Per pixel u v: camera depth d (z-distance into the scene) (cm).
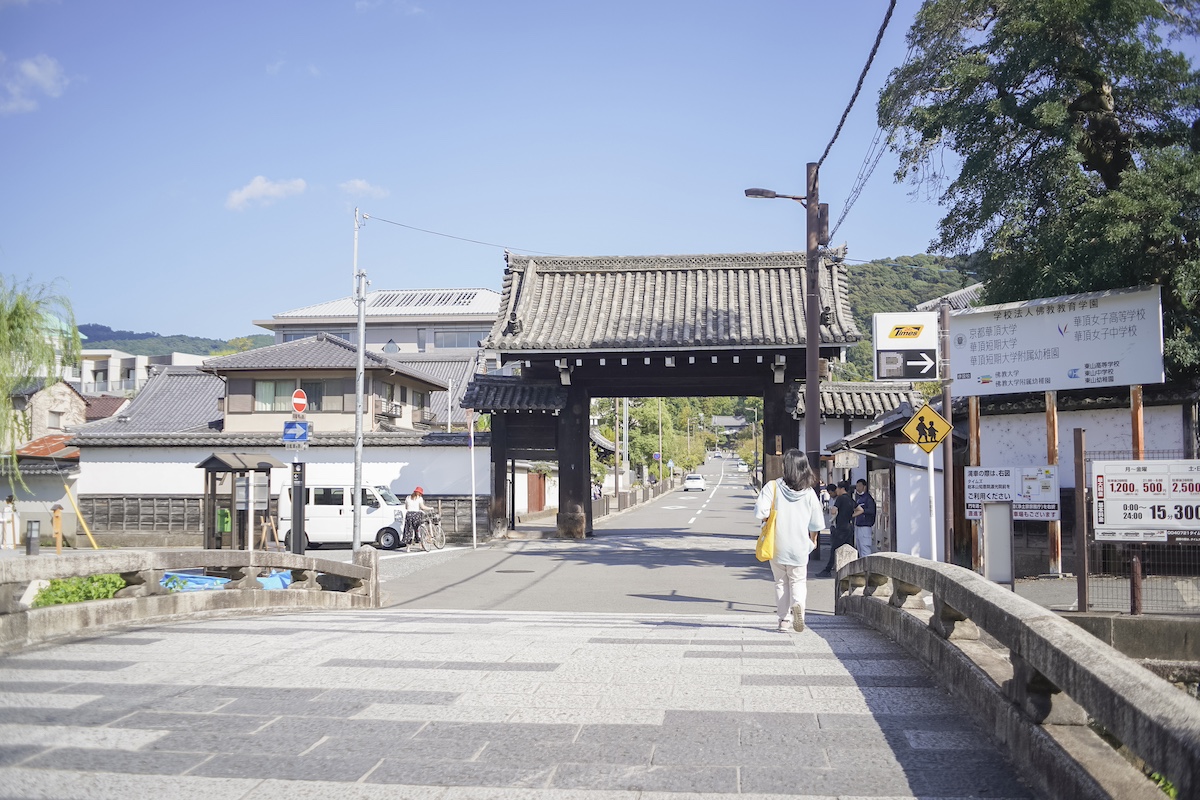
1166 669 980
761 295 2844
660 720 539
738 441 16738
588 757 471
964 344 1591
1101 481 1030
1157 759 313
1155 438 1578
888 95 1686
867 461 2325
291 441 1953
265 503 2989
